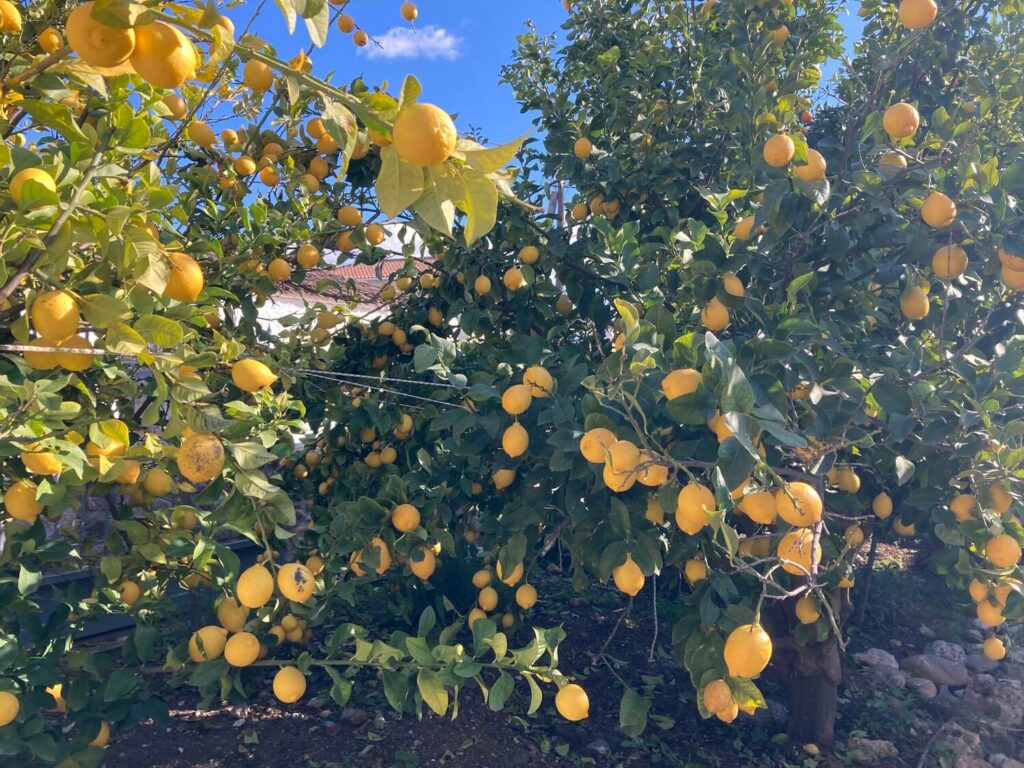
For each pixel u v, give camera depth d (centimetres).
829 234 321
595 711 467
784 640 423
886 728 461
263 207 387
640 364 219
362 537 328
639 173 537
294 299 793
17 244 165
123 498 332
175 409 195
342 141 115
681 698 486
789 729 450
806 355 272
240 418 237
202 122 373
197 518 331
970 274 320
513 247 503
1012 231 285
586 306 471
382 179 114
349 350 533
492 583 408
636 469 213
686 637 295
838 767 416
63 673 287
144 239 180
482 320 497
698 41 601
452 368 414
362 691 475
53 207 162
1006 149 411
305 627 371
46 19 223
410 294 555
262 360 392
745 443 182
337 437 507
